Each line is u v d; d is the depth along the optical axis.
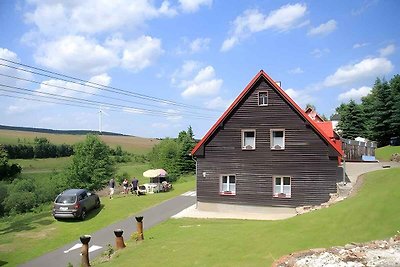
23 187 54.50
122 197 37.06
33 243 22.12
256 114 28.44
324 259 11.73
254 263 13.10
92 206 29.91
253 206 28.19
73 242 22.23
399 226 14.74
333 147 26.45
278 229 17.17
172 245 17.41
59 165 86.81
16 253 20.34
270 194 27.88
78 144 64.00
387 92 67.19
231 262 13.58
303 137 27.28
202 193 29.50
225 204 28.84
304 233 15.87
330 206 20.22
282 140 28.02
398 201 17.36
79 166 61.00
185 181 59.53
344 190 24.28
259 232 17.34
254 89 28.58
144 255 16.28
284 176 27.59
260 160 28.22
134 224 25.42
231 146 28.98
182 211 28.98
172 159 77.69
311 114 48.84
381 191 19.98
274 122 27.98
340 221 16.56
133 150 105.88
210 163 29.44
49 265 18.30
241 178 28.61
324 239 14.81
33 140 100.12
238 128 28.88
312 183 26.91
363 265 10.78
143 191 38.66
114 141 116.19
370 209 17.12
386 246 12.62
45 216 28.94
